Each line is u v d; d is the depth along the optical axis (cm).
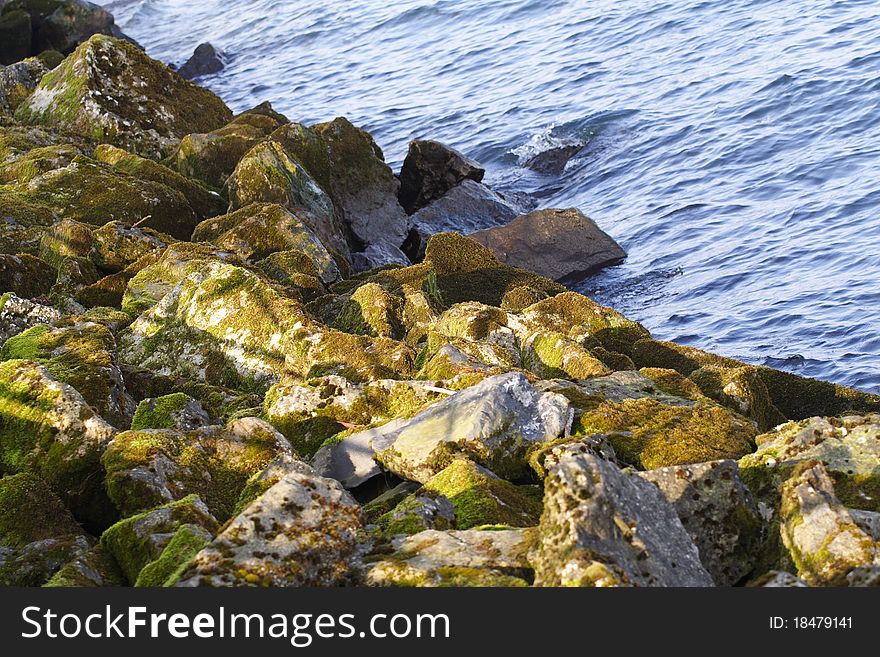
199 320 1111
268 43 5212
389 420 834
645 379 957
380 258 2144
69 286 1346
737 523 579
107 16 4444
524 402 787
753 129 2727
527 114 3300
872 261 1833
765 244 2020
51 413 785
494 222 2431
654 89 3262
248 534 536
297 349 1051
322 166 2134
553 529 511
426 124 3453
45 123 2288
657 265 2036
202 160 2094
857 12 3578
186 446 757
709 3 4144
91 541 693
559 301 1242
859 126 2591
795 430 698
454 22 4938
